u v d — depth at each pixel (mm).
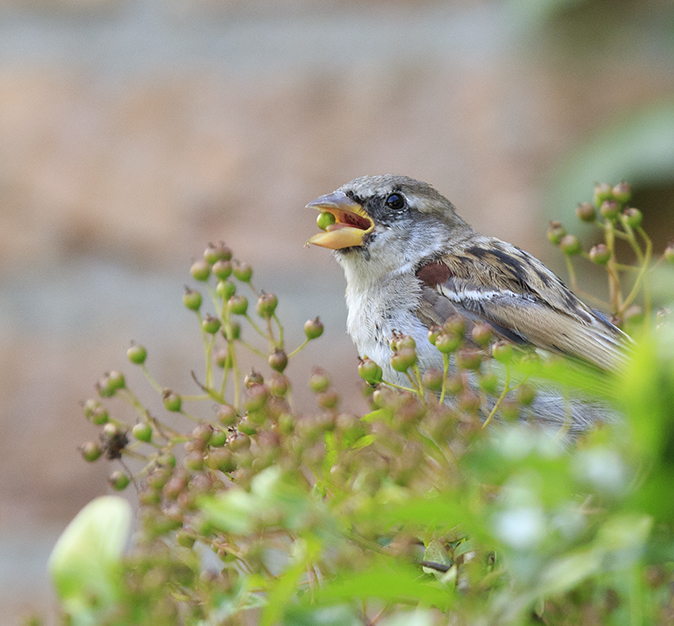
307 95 2914
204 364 2893
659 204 2896
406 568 2154
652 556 1716
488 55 2914
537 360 2543
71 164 2910
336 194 2875
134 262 2904
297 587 2311
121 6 2922
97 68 2918
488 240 2883
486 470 1772
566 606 2096
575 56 2910
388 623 1907
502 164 2908
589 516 1746
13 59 2918
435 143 2910
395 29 2918
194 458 2545
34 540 2887
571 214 2898
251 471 2342
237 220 2906
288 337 2895
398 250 2873
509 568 1838
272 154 2910
